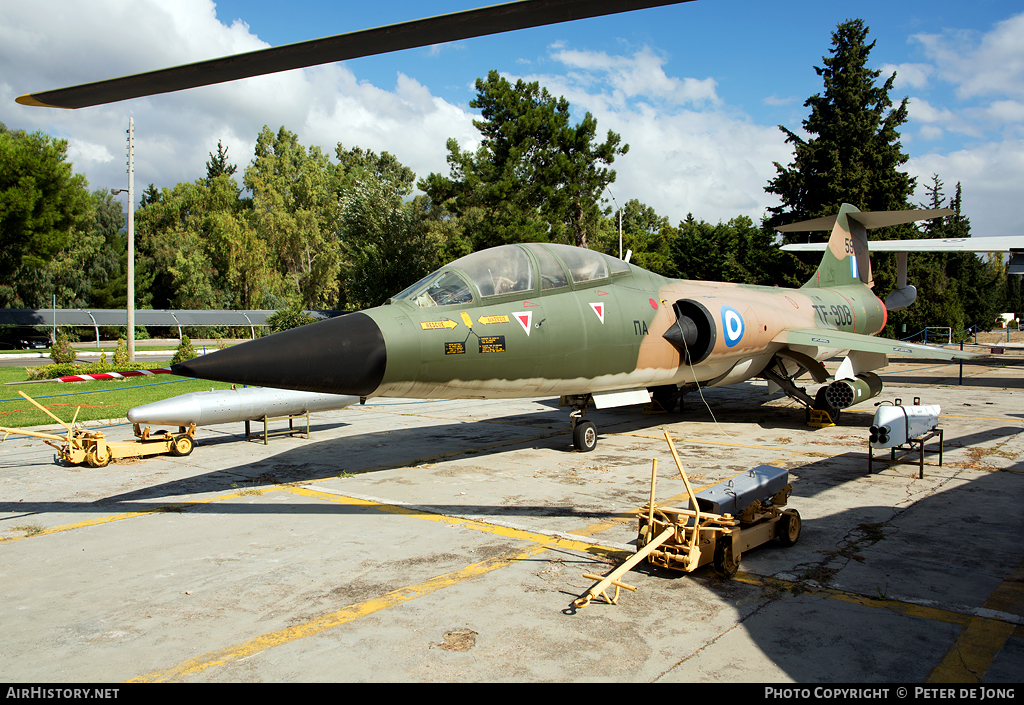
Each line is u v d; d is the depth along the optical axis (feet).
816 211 122.62
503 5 8.00
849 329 51.98
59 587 16.61
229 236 216.13
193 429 34.76
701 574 17.08
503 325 27.17
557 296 29.84
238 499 25.29
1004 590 15.83
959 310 140.56
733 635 13.60
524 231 106.42
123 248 227.61
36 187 130.21
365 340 23.06
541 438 38.04
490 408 53.16
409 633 13.79
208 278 217.97
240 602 15.52
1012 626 13.97
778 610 14.82
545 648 13.06
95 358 111.75
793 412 48.60
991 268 238.27
